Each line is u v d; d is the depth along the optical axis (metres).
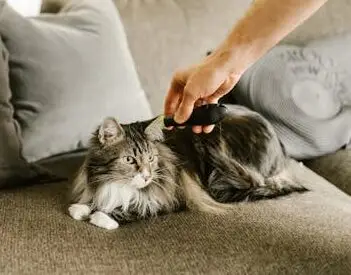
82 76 1.42
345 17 1.88
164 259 1.03
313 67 1.71
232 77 1.16
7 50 1.36
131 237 1.12
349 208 1.29
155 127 1.25
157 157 1.25
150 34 1.64
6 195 1.29
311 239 1.11
